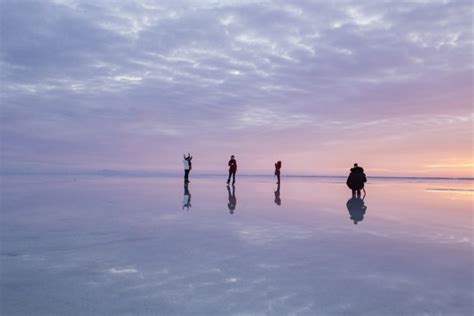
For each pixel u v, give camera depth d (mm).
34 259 4254
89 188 16562
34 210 8328
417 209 9844
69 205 9367
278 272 3863
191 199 11602
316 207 9930
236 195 13711
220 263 4188
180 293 3193
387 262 4340
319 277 3711
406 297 3180
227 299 3062
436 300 3117
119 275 3695
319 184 27078
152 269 3918
